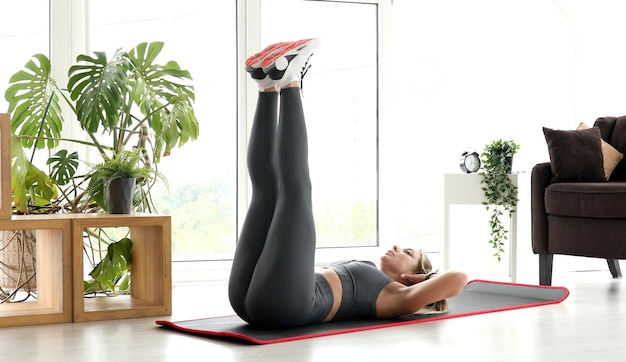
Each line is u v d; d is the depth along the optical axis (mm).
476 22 5676
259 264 2912
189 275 4910
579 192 4199
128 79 4125
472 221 5473
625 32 5621
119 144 4082
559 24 5613
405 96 5652
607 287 4363
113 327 3172
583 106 5609
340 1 5453
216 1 5145
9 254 3994
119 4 4922
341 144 5512
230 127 5176
